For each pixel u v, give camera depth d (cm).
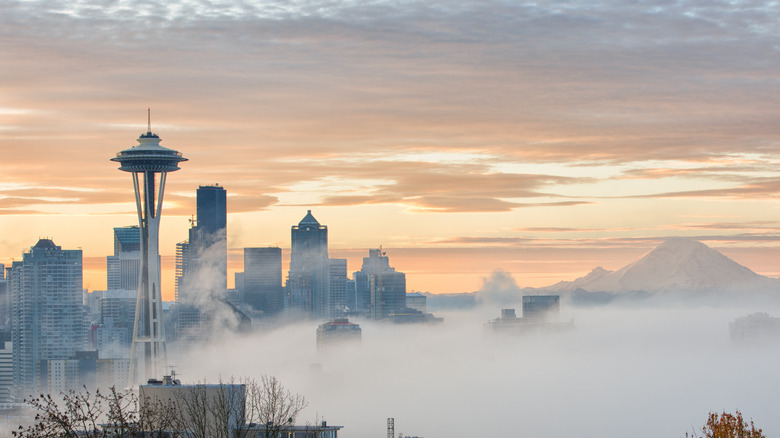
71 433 14088
